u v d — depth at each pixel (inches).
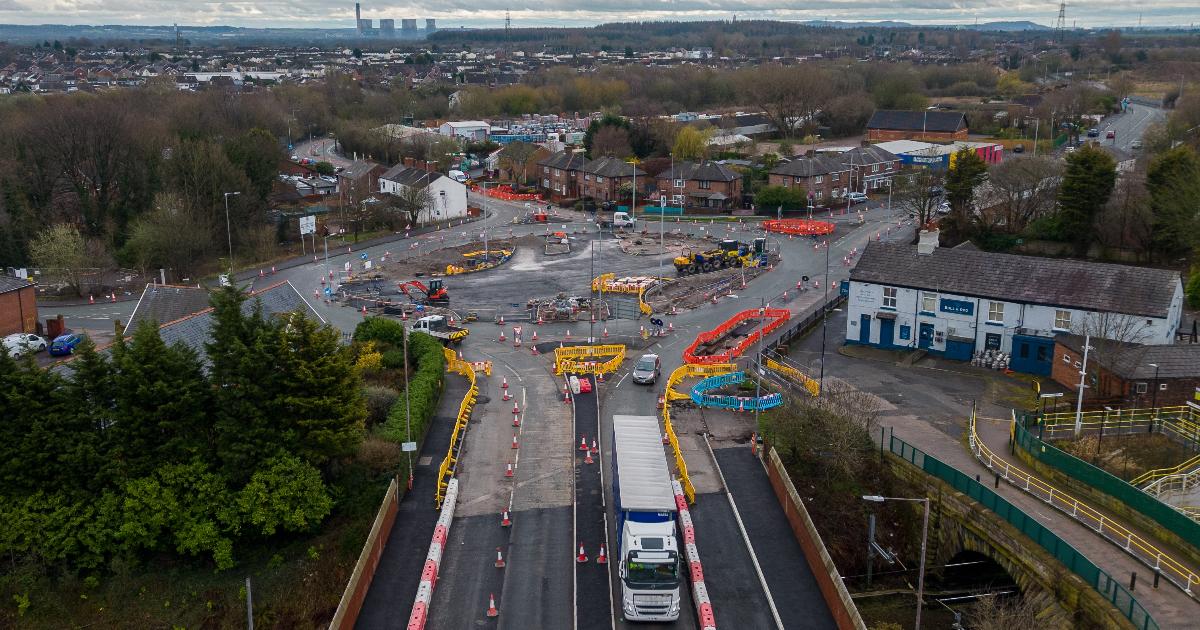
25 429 1872.5
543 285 4131.4
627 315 3641.7
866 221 5521.7
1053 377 2790.4
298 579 1879.9
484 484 2204.7
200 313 2632.9
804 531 1891.0
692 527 1924.2
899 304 3102.9
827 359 3056.1
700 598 1649.9
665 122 7716.5
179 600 1844.2
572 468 2288.4
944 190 5674.2
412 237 5305.1
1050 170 4594.0
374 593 1759.4
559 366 2974.9
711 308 3737.7
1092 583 1606.8
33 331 3371.1
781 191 5841.5
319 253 4867.1
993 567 1995.6
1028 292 2881.4
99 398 1953.7
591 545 1930.4
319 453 2021.4
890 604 1883.6
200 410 1977.1
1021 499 1963.6
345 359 2110.0
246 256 4709.6
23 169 4749.0
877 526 2068.2
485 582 1793.8
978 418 2490.2
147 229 4313.5
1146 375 2418.8
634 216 5457.7
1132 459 2103.8
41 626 1774.1
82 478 1895.9
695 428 2529.5
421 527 2000.5
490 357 3154.5
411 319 3565.5
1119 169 5378.9
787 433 2237.9
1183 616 1510.8
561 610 1706.4
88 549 1882.4
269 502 1925.4
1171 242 3912.4
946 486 2026.3
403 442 2213.3
